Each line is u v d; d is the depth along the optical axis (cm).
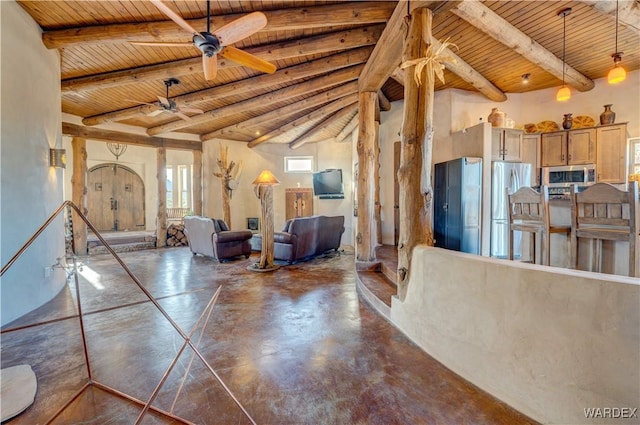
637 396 127
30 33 323
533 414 160
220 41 264
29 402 173
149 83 490
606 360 136
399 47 317
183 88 509
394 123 638
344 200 882
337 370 208
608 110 496
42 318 299
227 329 275
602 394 137
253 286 417
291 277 468
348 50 418
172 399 177
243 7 317
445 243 490
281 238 559
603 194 224
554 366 153
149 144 757
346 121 721
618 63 468
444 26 371
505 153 497
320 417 162
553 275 155
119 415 164
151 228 1017
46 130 354
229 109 590
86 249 659
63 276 403
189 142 813
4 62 284
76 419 161
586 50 429
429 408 170
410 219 266
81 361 220
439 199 514
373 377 200
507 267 176
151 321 293
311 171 929
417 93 261
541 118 572
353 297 369
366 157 450
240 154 897
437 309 225
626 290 131
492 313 183
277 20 316
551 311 155
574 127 524
